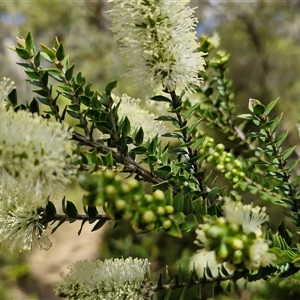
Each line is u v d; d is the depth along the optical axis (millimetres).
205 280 222
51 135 185
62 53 218
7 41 1580
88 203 160
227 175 278
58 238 1196
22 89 1385
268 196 266
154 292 221
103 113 212
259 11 1137
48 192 182
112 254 852
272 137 246
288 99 957
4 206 206
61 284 223
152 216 162
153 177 214
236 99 997
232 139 304
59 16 1641
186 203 176
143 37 207
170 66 215
